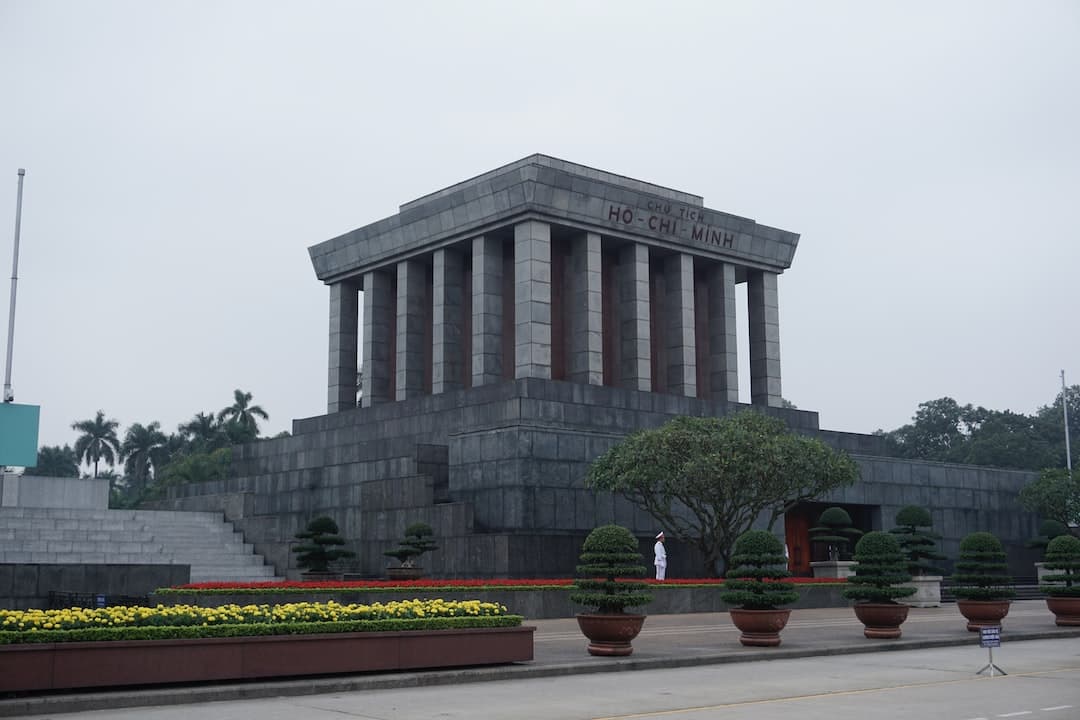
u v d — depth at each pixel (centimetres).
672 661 2205
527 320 5197
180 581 3450
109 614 1767
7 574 3147
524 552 4000
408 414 5397
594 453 4462
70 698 1584
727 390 5944
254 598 3142
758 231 6134
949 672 2094
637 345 5566
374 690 1816
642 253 5681
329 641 1875
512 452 4272
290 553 4525
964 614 2969
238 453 6066
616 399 5084
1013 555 6047
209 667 1758
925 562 4628
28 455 4581
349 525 4838
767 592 2498
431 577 4244
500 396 4916
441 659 1992
